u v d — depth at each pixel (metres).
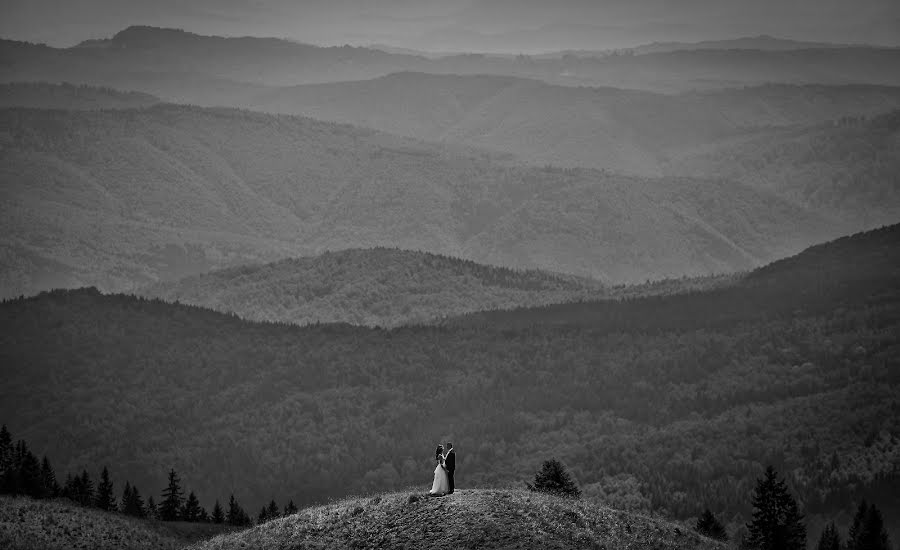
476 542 61.31
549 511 66.62
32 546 89.75
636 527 68.12
